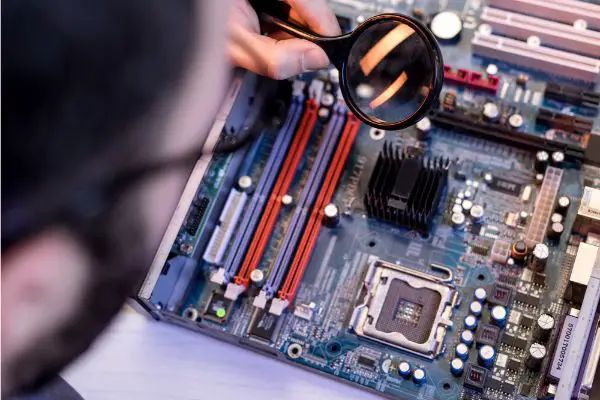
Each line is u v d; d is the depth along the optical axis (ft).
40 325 3.69
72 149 3.10
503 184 11.03
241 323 10.68
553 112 11.25
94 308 3.83
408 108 8.32
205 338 10.82
